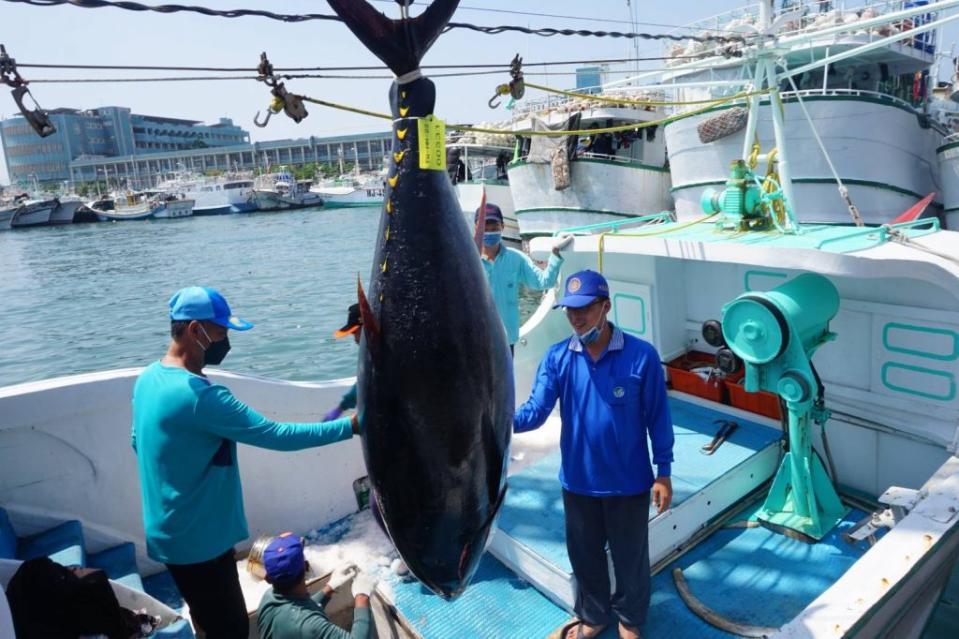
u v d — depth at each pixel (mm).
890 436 3586
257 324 16141
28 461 3082
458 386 1524
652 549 3109
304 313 17219
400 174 1554
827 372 3834
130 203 68250
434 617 3006
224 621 2430
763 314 3064
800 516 3369
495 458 1627
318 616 2514
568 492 2648
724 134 13781
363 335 1589
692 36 4820
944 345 3295
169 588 3309
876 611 2189
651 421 2533
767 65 5594
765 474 3797
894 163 13070
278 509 3727
